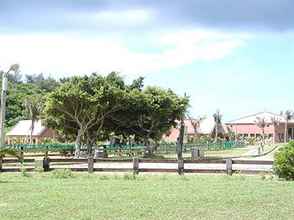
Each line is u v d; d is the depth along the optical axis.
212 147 93.12
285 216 13.55
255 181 23.64
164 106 61.78
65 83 56.78
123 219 12.79
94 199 16.42
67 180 23.73
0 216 12.97
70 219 12.65
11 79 168.88
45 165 28.77
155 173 27.97
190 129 142.38
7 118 125.31
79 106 56.31
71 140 71.25
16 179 24.09
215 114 146.50
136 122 61.38
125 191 18.92
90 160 28.61
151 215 13.45
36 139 103.44
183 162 28.20
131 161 34.97
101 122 58.97
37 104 100.31
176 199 16.64
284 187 20.75
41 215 13.18
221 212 14.12
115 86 57.94
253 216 13.52
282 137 171.38
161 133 65.31
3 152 25.94
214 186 21.11
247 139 146.25
